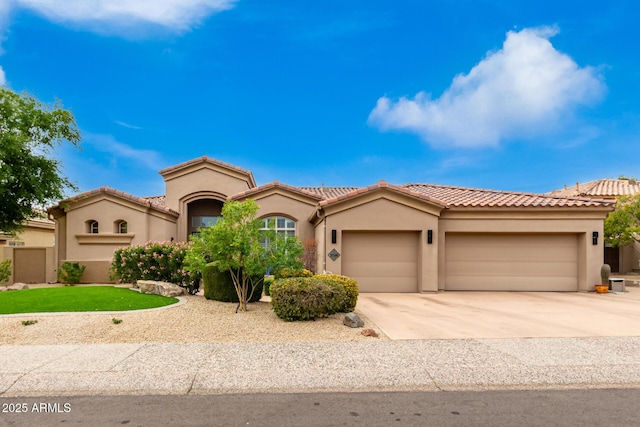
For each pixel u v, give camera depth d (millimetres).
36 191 19203
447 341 8133
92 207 20609
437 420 4691
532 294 15828
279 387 5777
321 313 10016
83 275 19125
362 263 16359
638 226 21906
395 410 4984
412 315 11016
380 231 16344
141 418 4754
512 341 8133
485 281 16688
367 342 8062
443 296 15148
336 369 6461
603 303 13398
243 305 10984
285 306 9617
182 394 5551
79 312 10180
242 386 5789
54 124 20719
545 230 16469
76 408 5059
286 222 20312
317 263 18484
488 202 16766
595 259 16438
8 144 18328
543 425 4562
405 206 16172
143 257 13773
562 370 6418
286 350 7500
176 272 13789
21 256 20172
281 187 20031
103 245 20391
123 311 10391
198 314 10312
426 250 16031
